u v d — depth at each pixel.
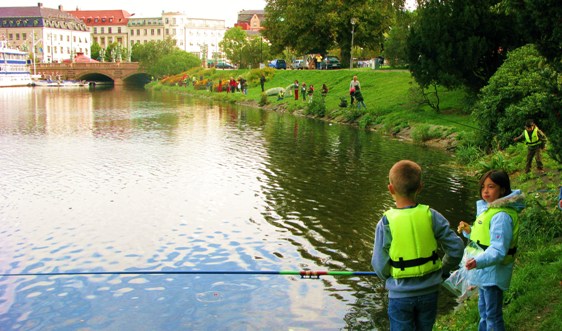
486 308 5.58
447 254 4.89
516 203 5.35
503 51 25.92
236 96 55.50
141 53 109.50
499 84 19.22
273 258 10.44
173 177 17.55
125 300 8.82
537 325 6.31
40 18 140.00
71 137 27.44
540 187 13.59
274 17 65.31
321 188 15.77
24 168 19.05
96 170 18.72
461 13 25.66
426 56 27.27
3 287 9.28
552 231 9.55
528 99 17.64
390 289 4.90
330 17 57.03
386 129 28.39
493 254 5.10
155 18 164.62
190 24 167.75
